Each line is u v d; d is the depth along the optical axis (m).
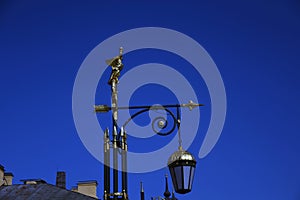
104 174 10.26
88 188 32.78
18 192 18.75
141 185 17.03
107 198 10.11
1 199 18.30
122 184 10.26
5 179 29.27
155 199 21.56
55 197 18.36
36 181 29.50
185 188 9.95
